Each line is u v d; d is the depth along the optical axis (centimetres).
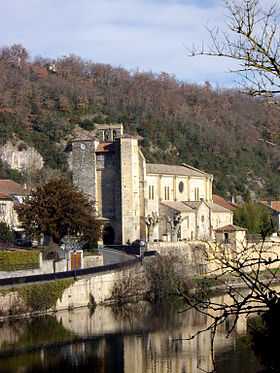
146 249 10481
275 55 1260
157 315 7238
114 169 12600
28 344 5584
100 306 7925
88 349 5434
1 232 9538
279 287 5012
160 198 13238
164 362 4919
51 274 7369
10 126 19362
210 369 4556
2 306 6538
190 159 19525
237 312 1314
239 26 1268
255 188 19500
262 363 1307
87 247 9644
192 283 8038
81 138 12862
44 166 18775
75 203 9050
